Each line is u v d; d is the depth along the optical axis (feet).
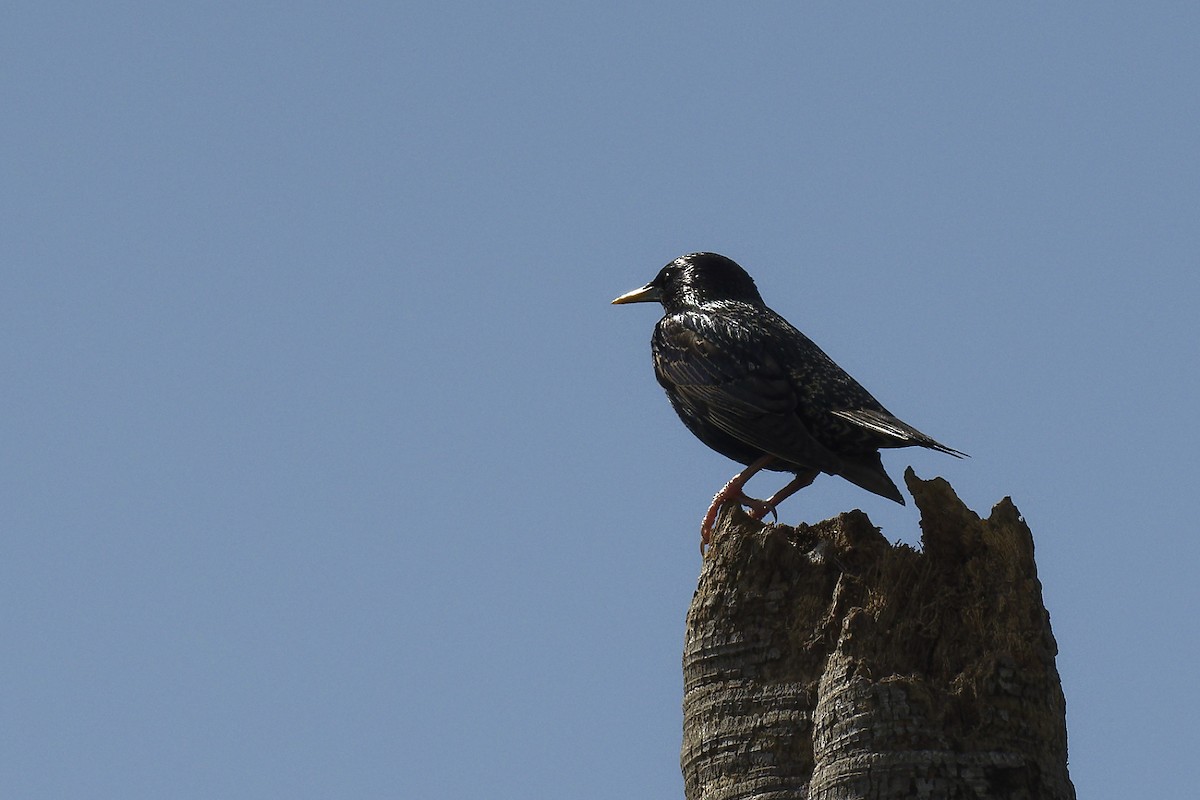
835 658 37.24
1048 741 36.65
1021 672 36.70
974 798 35.04
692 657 40.60
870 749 35.45
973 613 37.58
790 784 38.17
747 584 40.19
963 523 38.19
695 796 39.73
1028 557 38.40
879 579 38.32
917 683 35.94
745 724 39.09
